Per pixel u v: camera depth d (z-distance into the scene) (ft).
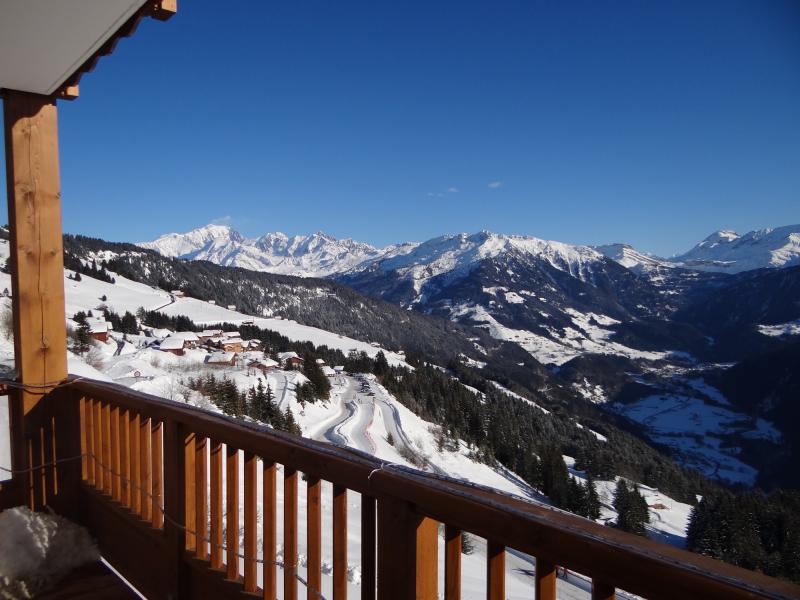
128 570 8.46
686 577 2.53
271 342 285.43
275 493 5.68
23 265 9.35
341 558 4.83
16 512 8.78
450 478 4.08
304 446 5.15
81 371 56.34
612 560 2.84
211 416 6.54
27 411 9.52
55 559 8.43
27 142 9.29
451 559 3.88
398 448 133.90
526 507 3.41
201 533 6.92
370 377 217.56
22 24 7.04
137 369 111.14
